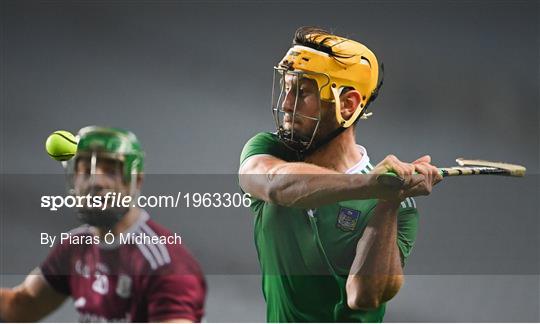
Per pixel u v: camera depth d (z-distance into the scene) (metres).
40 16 17.66
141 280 8.40
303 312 10.20
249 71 17.36
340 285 10.11
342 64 9.90
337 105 9.73
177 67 17.45
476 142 16.47
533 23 16.94
